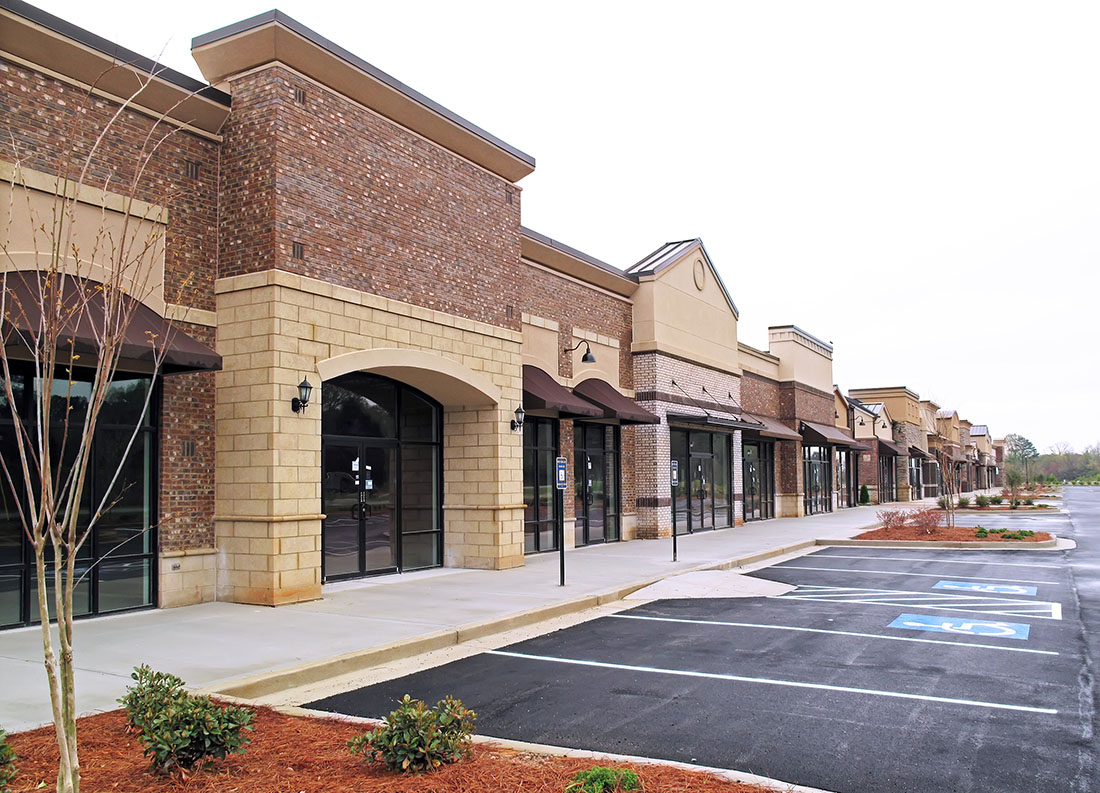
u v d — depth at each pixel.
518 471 17.42
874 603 13.41
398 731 5.51
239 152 12.57
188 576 12.09
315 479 12.64
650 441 24.03
